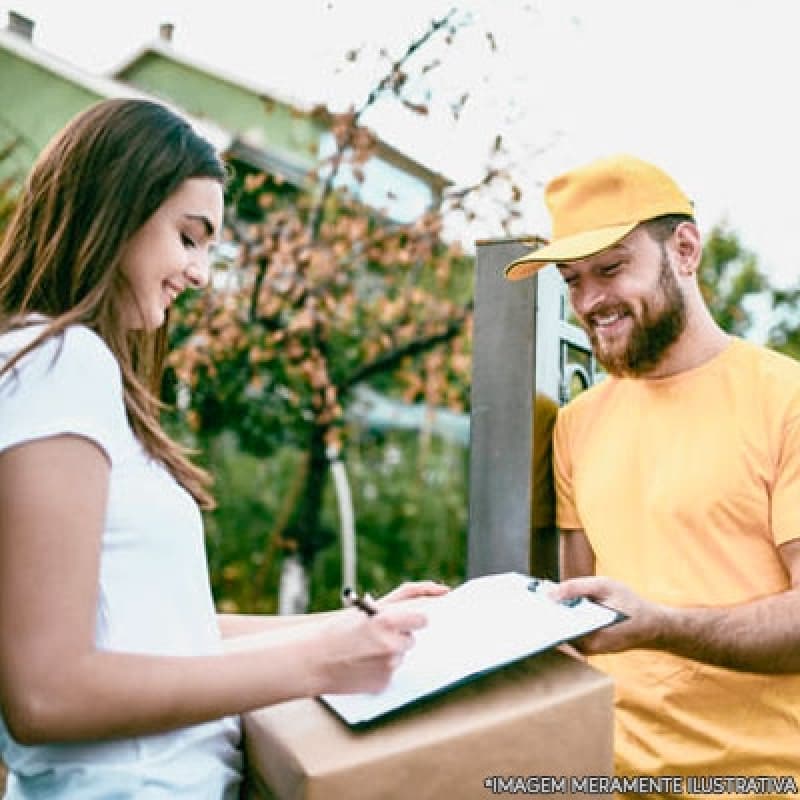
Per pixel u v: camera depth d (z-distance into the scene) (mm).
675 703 1320
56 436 745
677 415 1411
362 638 831
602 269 1410
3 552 721
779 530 1254
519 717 875
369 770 793
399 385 5688
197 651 874
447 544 5590
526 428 1591
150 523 832
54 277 884
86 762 796
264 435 4637
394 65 3611
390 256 3967
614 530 1443
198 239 950
